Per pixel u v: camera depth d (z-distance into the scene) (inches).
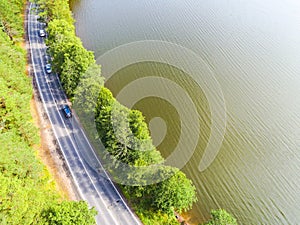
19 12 4207.7
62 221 1646.2
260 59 3826.3
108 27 4311.0
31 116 2588.6
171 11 4776.1
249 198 2369.6
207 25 4461.1
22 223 1531.7
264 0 5295.3
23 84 2618.1
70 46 2837.1
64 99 2955.2
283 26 4532.5
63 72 2738.7
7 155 1777.8
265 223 2233.0
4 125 2095.2
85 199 2162.9
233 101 3225.9
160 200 2058.3
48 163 2357.3
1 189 1483.8
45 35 3902.6
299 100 3240.7
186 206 2124.8
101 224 2037.4
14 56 2834.6
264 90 3363.7
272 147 2758.4
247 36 4266.7
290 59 3836.1
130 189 2197.3
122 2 5002.5
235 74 3580.2
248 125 2962.6
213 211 2018.9
